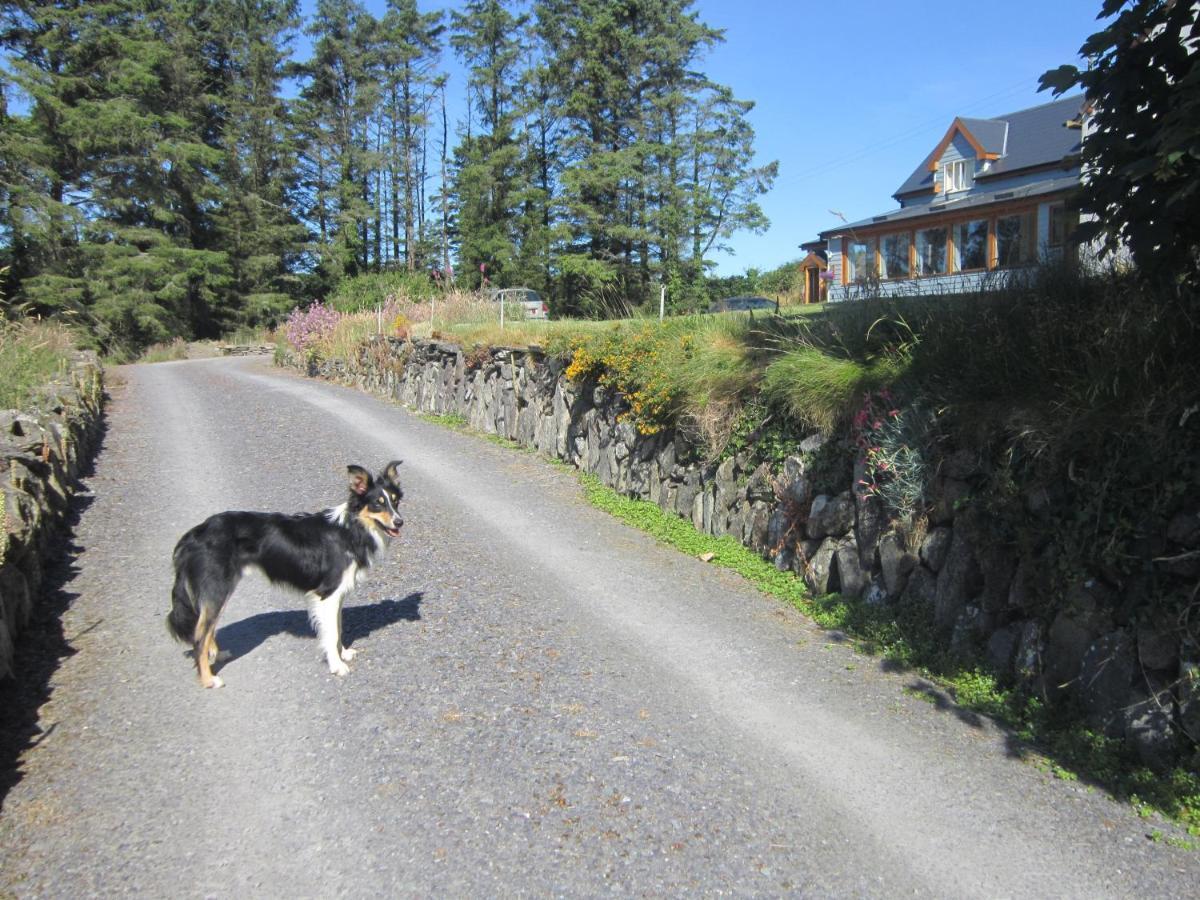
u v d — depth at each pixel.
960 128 30.28
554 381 12.40
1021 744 4.84
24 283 32.38
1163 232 4.87
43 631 5.97
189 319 40.78
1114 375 5.09
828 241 29.48
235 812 4.00
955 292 7.68
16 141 31.27
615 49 40.50
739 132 43.19
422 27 53.69
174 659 5.69
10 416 8.44
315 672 5.54
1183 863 3.80
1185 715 4.38
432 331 17.67
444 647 5.95
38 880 3.49
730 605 7.04
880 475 6.59
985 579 5.65
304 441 13.09
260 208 46.53
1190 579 4.49
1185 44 5.14
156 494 9.75
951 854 3.83
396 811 4.03
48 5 35.66
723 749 4.69
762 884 3.58
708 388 8.78
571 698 5.23
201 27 48.53
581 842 3.82
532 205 47.72
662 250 40.88
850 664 5.90
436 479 11.12
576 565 7.92
